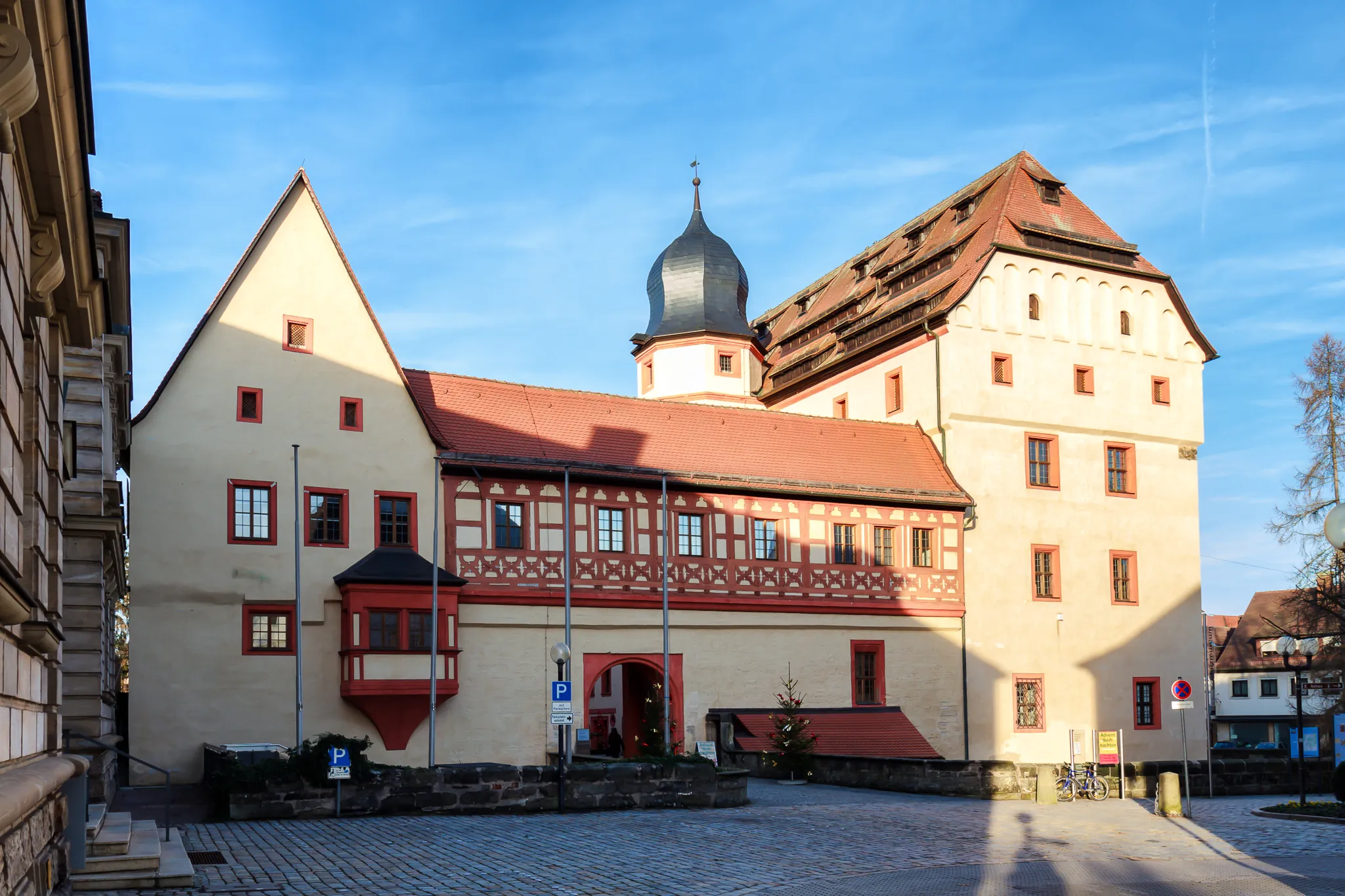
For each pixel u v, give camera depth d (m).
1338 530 11.14
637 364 60.03
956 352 45.00
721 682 38.50
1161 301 49.91
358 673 32.09
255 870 16.64
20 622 10.54
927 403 45.69
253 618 32.00
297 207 34.41
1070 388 47.12
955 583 43.34
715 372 57.06
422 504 34.66
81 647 22.73
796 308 61.81
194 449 31.98
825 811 25.77
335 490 33.50
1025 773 31.30
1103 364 48.06
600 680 49.03
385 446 34.38
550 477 36.69
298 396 33.47
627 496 37.88
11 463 9.94
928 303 46.78
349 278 34.69
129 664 30.48
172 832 19.45
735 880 16.55
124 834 16.20
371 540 33.75
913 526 42.91
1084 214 49.88
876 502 42.12
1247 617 88.56
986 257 45.91
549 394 39.97
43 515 12.58
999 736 43.28
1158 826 24.30
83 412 23.00
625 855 18.58
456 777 23.88
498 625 35.16
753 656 39.19
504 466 35.66
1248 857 19.81
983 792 30.72
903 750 39.53
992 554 44.25
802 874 17.23
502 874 16.66
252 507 32.47
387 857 17.91
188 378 32.25
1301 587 50.91
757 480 39.81
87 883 14.85
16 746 10.95
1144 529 47.81
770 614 39.62
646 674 41.69
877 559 42.06
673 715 37.59
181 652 31.02
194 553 31.55
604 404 40.72
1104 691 45.78
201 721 30.92
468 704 34.34
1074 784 31.23
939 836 21.81
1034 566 45.31
